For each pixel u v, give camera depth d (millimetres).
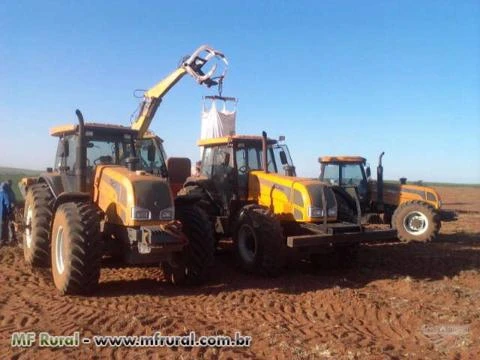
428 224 11766
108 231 6871
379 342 5031
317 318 5793
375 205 12727
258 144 9609
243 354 4559
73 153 7848
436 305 6395
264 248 7758
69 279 6160
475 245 11602
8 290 6582
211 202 9641
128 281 7242
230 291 6855
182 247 6426
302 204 8125
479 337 5094
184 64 11805
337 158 12781
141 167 8352
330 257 8664
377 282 7688
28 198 8430
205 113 12031
